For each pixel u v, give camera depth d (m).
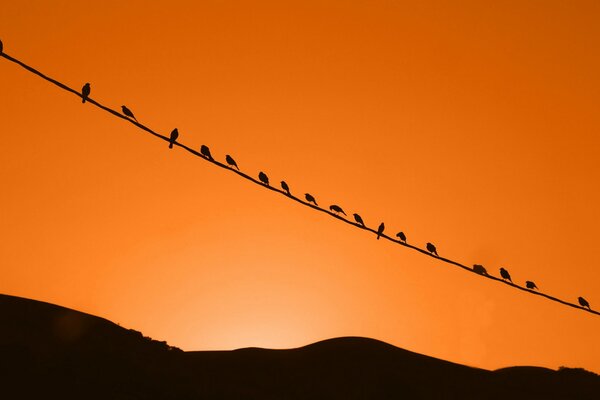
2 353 69.25
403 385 96.38
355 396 94.69
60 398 60.41
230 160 30.27
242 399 75.12
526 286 32.09
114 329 101.81
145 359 88.31
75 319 102.25
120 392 64.88
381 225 30.69
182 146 23.12
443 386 103.31
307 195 30.73
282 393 91.88
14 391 59.88
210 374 92.00
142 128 22.59
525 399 99.44
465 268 28.44
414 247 27.31
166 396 67.00
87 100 21.38
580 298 31.97
